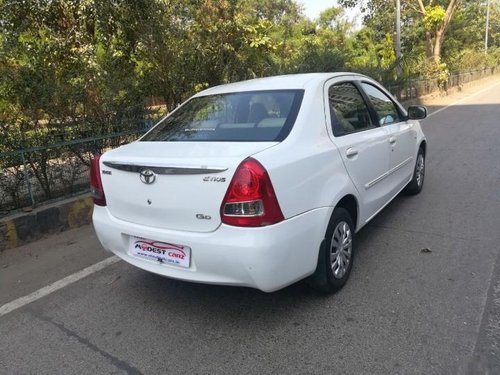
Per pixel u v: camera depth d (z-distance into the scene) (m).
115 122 6.50
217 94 4.05
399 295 3.44
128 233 3.26
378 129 4.48
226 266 2.83
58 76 6.29
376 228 4.89
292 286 3.67
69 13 7.44
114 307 3.56
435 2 26.34
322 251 3.27
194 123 3.75
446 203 5.62
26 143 5.39
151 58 8.05
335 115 3.78
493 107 16.91
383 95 5.02
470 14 32.59
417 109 5.45
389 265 3.96
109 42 7.52
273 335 3.04
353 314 3.22
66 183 5.81
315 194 3.16
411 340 2.88
